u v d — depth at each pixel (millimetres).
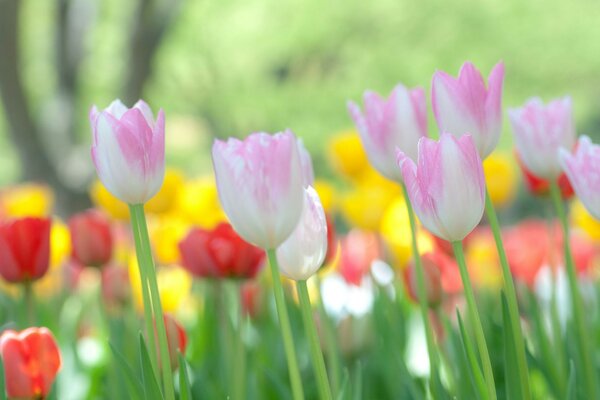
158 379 1768
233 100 13320
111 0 13227
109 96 13570
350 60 13016
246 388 2150
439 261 2350
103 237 2270
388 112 1834
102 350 2314
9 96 11297
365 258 2650
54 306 2986
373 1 12797
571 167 1759
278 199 1669
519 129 1925
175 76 13438
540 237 3275
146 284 1747
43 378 1821
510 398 1732
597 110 14641
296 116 13094
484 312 2305
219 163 1672
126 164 1712
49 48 13883
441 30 12797
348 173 3506
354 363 2156
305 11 12992
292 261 1704
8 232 2033
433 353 1845
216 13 13281
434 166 1664
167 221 2914
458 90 1739
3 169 16047
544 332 2018
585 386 1908
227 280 2057
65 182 11680
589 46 12727
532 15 12688
